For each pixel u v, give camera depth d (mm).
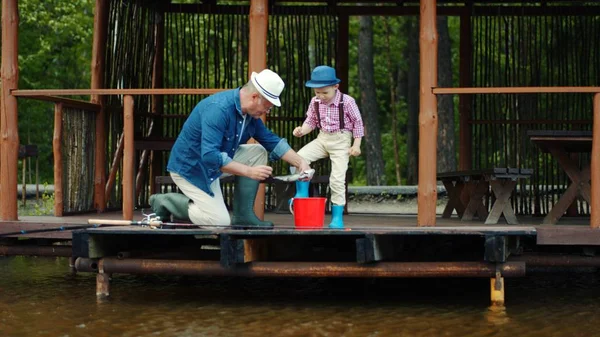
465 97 9828
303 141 9914
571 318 5898
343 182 6684
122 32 9156
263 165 6449
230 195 9648
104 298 6668
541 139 6891
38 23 20281
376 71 26266
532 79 9906
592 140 6746
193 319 5832
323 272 6262
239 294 6973
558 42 9859
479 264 6203
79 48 21328
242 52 10258
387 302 6566
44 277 8008
